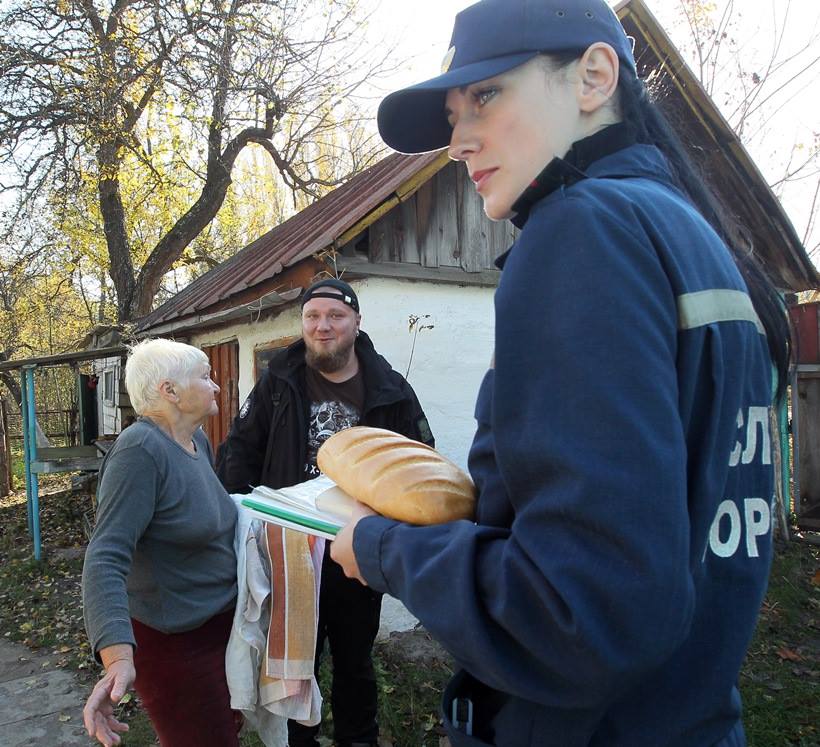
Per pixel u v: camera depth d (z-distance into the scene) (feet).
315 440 9.48
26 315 62.95
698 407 2.38
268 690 7.11
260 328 17.84
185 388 7.19
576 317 2.19
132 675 5.72
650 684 2.50
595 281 2.20
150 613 6.72
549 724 2.53
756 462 2.76
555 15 2.79
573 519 2.03
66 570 21.17
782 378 3.24
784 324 3.24
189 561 6.92
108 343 38.73
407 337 15.02
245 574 7.14
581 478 2.00
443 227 15.61
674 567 1.95
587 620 1.94
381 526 2.89
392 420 9.66
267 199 59.77
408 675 11.96
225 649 7.13
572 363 2.14
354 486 3.29
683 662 2.51
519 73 2.83
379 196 13.03
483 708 2.90
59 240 43.60
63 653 14.87
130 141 37.11
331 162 48.83
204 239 54.65
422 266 15.21
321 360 9.32
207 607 6.91
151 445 6.73
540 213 2.51
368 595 9.02
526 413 2.25
